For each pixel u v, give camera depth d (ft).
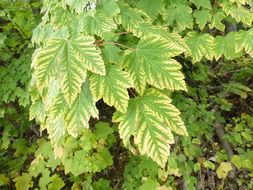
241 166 7.78
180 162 7.68
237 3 5.06
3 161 10.98
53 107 3.36
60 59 3.17
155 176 8.33
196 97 9.14
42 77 3.08
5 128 11.45
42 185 8.46
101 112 10.71
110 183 9.80
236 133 8.43
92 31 3.79
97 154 8.30
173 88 3.24
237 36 5.10
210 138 8.79
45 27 4.44
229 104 9.59
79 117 3.32
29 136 12.69
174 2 5.50
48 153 8.75
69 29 3.96
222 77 11.44
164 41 3.50
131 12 4.31
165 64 3.33
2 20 11.43
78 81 3.08
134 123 3.31
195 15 5.38
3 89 9.07
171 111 3.32
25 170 11.14
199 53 5.28
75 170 7.86
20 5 9.37
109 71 3.31
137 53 3.48
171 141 3.15
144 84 3.30
